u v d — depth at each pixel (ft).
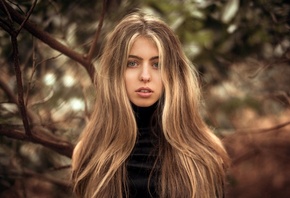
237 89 8.63
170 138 5.04
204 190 4.98
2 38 6.99
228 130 8.07
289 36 7.36
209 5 7.22
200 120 5.30
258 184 9.95
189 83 5.20
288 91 8.31
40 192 8.87
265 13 7.33
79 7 7.54
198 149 5.10
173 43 5.13
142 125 5.19
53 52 7.59
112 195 4.97
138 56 4.92
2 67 7.41
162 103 5.10
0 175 7.18
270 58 8.16
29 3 6.35
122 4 7.29
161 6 7.11
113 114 5.14
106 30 7.33
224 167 5.38
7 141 7.52
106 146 5.15
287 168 9.87
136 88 4.95
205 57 7.73
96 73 5.75
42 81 7.38
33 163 8.00
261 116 9.18
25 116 5.73
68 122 7.41
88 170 5.20
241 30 7.65
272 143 9.25
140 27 5.02
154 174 5.00
